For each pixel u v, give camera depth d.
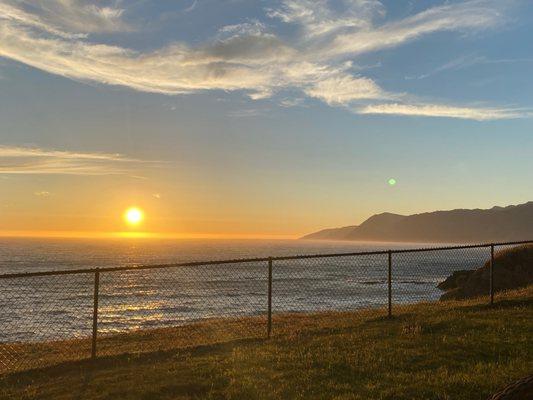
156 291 55.16
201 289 56.09
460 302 18.02
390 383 8.63
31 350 14.75
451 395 7.90
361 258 144.75
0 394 8.93
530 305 15.36
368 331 13.04
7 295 49.94
